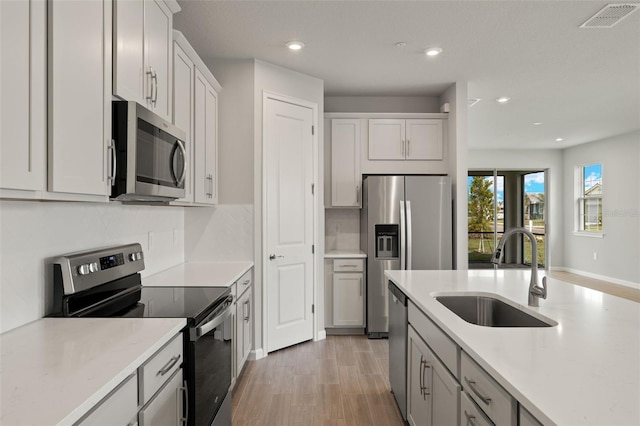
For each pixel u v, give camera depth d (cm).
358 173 468
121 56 166
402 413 254
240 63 362
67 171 131
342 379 319
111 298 202
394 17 287
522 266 875
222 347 213
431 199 431
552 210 877
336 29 306
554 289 232
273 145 375
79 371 110
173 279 265
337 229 498
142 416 124
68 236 183
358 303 438
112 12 162
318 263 418
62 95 129
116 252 208
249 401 280
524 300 202
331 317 438
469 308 229
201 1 265
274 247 375
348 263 436
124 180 161
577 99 495
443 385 172
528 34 314
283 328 384
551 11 277
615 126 649
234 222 358
